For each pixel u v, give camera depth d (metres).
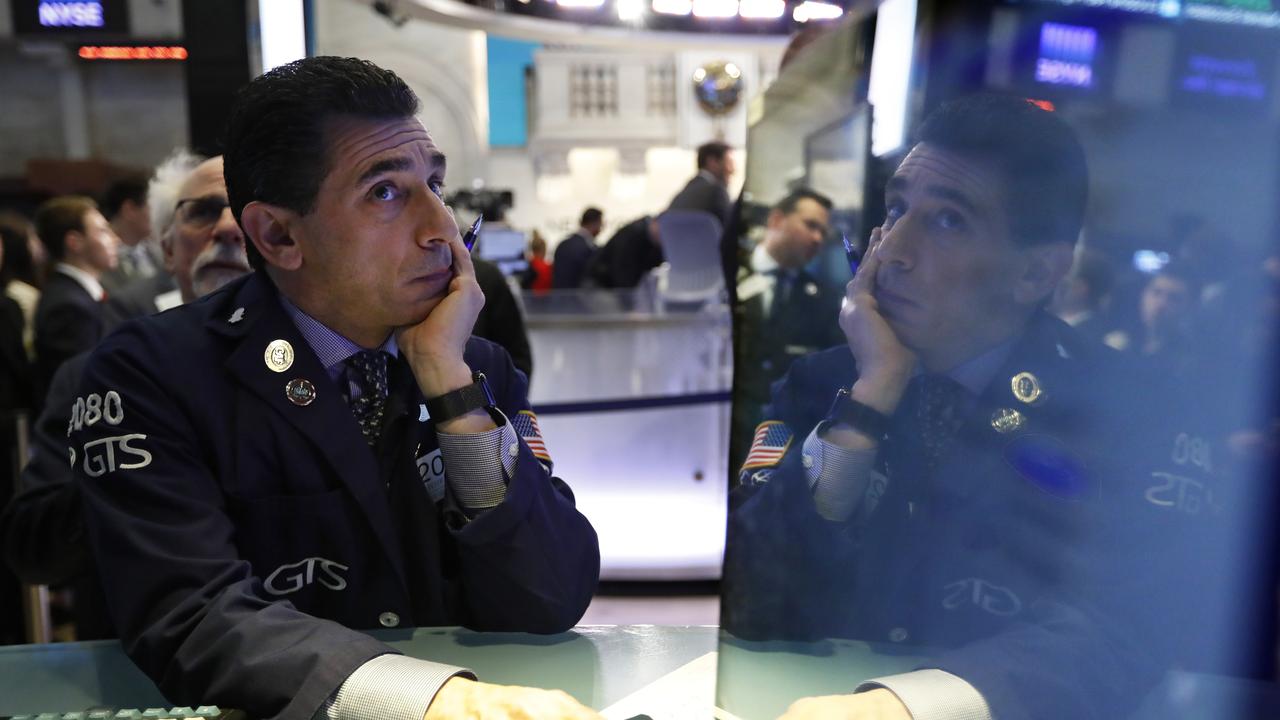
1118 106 0.28
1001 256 0.35
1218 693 0.29
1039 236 0.33
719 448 3.84
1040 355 0.36
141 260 3.00
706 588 3.47
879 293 0.40
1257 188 0.26
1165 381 0.30
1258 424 0.27
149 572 0.78
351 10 7.36
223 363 0.89
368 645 0.68
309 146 0.84
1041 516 0.37
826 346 0.43
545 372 3.90
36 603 2.19
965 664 0.44
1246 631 0.28
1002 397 0.38
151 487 0.82
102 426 0.85
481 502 0.90
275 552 0.87
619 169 11.44
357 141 0.85
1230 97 0.26
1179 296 0.28
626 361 3.90
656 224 4.39
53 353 2.58
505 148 12.58
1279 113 0.25
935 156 0.35
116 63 8.04
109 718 0.62
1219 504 0.28
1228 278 0.27
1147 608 0.34
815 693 0.49
